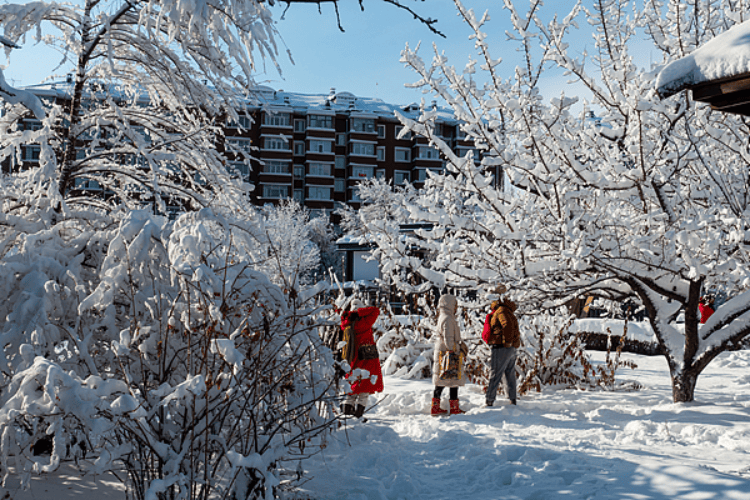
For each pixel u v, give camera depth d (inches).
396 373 414.6
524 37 305.9
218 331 133.4
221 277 144.3
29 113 251.3
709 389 349.7
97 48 269.3
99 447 117.6
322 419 167.3
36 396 109.5
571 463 174.1
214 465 130.0
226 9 204.7
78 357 142.6
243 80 269.3
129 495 136.7
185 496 119.1
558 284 314.7
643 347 577.6
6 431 113.7
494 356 296.2
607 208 312.3
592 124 337.1
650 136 321.4
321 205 2439.7
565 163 310.5
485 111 311.6
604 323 618.2
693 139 290.8
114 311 141.1
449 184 319.0
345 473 176.6
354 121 2509.8
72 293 149.6
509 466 175.5
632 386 362.6
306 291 163.8
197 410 130.8
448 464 189.2
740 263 271.4
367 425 238.7
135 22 259.3
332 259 1670.8
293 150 2439.7
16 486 132.8
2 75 142.1
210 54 251.1
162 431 129.0
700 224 271.0
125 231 141.3
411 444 217.3
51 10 246.8
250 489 135.2
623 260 297.4
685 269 281.9
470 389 358.6
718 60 169.9
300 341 158.2
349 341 251.1
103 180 296.2
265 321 142.6
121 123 277.9
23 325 134.3
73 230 172.9
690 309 291.3
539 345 365.1
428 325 422.3
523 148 318.3
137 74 302.2
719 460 177.6
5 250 158.1
